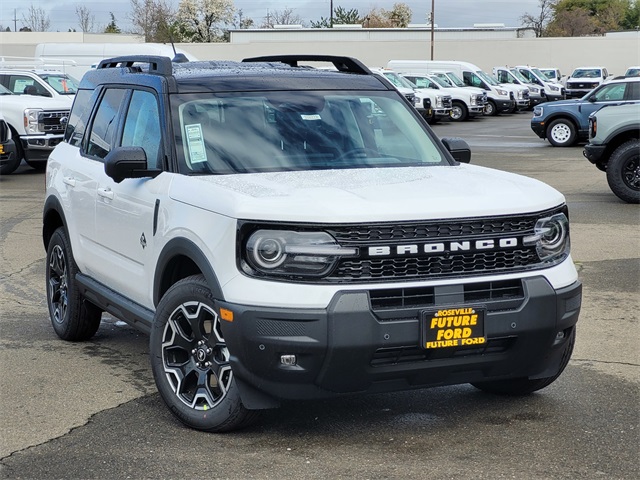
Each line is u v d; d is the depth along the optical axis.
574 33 111.38
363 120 5.80
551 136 25.89
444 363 4.54
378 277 4.45
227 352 4.74
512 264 4.70
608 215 12.82
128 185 5.65
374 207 4.48
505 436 4.83
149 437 4.86
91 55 31.20
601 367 6.10
